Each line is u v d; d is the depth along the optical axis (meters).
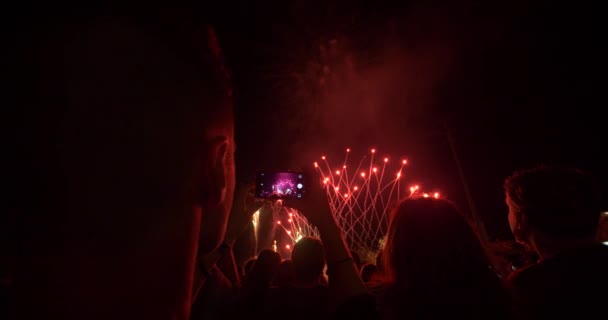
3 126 0.31
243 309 1.51
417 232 1.30
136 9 0.40
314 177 1.33
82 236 0.33
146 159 0.37
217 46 0.55
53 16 0.35
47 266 0.31
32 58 0.33
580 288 1.27
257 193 1.39
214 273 1.28
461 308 1.17
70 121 0.33
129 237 0.35
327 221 1.22
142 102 0.38
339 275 1.08
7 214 0.30
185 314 0.41
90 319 0.33
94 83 0.35
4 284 0.30
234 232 1.46
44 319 0.31
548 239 1.49
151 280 0.37
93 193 0.33
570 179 1.49
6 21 0.33
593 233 1.45
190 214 0.42
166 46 0.42
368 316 1.00
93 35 0.36
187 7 0.47
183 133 0.42
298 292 1.82
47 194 0.32
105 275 0.34
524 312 1.34
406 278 1.27
